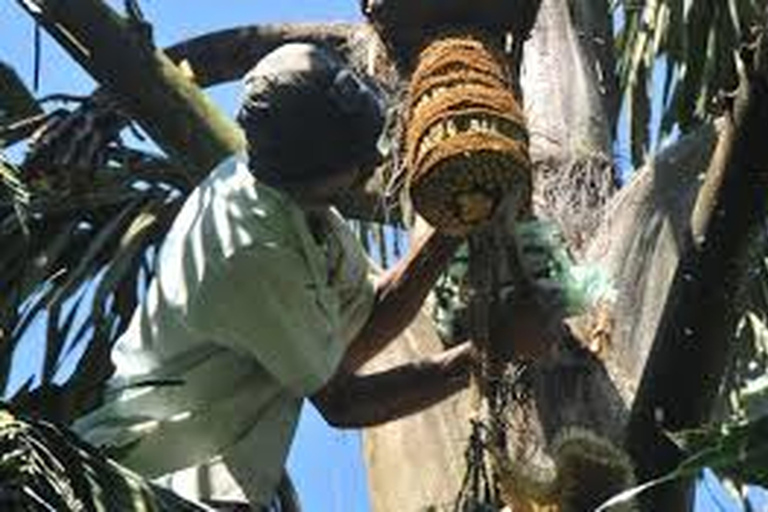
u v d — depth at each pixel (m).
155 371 3.91
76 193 4.86
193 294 3.83
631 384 4.25
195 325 3.84
